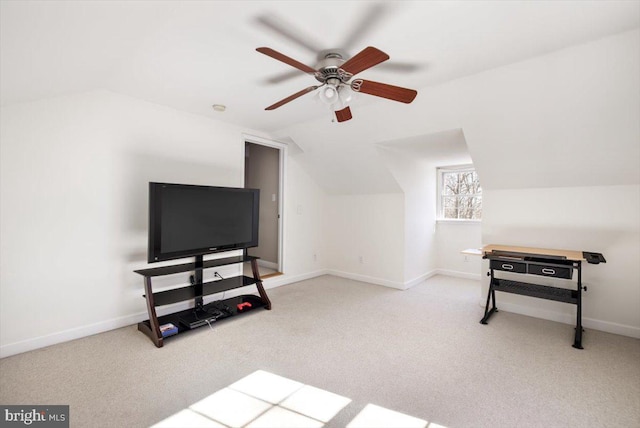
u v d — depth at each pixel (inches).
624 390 75.9
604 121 91.5
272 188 207.9
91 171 105.7
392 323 118.7
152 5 57.1
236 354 93.5
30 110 93.4
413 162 178.4
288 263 179.6
